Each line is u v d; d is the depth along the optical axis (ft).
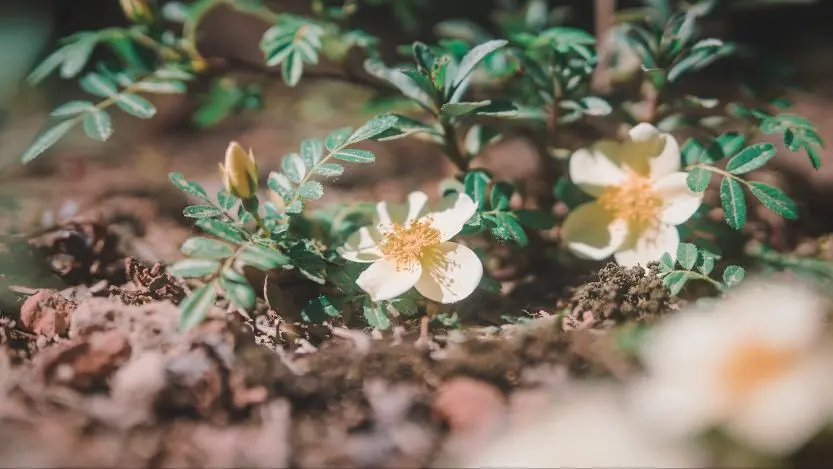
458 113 0.93
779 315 0.70
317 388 0.78
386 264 0.90
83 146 1.52
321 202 1.27
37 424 0.73
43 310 0.88
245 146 1.54
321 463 0.71
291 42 1.04
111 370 0.79
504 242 1.06
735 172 0.91
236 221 0.91
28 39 1.51
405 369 0.80
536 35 1.08
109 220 1.18
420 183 1.35
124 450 0.71
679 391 0.71
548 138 1.07
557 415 0.73
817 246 1.08
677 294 0.90
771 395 0.68
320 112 1.61
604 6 1.28
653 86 1.04
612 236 0.95
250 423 0.75
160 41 1.11
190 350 0.77
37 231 1.05
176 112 1.64
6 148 1.43
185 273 0.82
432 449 0.72
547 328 0.83
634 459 0.69
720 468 0.70
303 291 0.92
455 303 0.94
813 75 1.60
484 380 0.79
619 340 0.81
